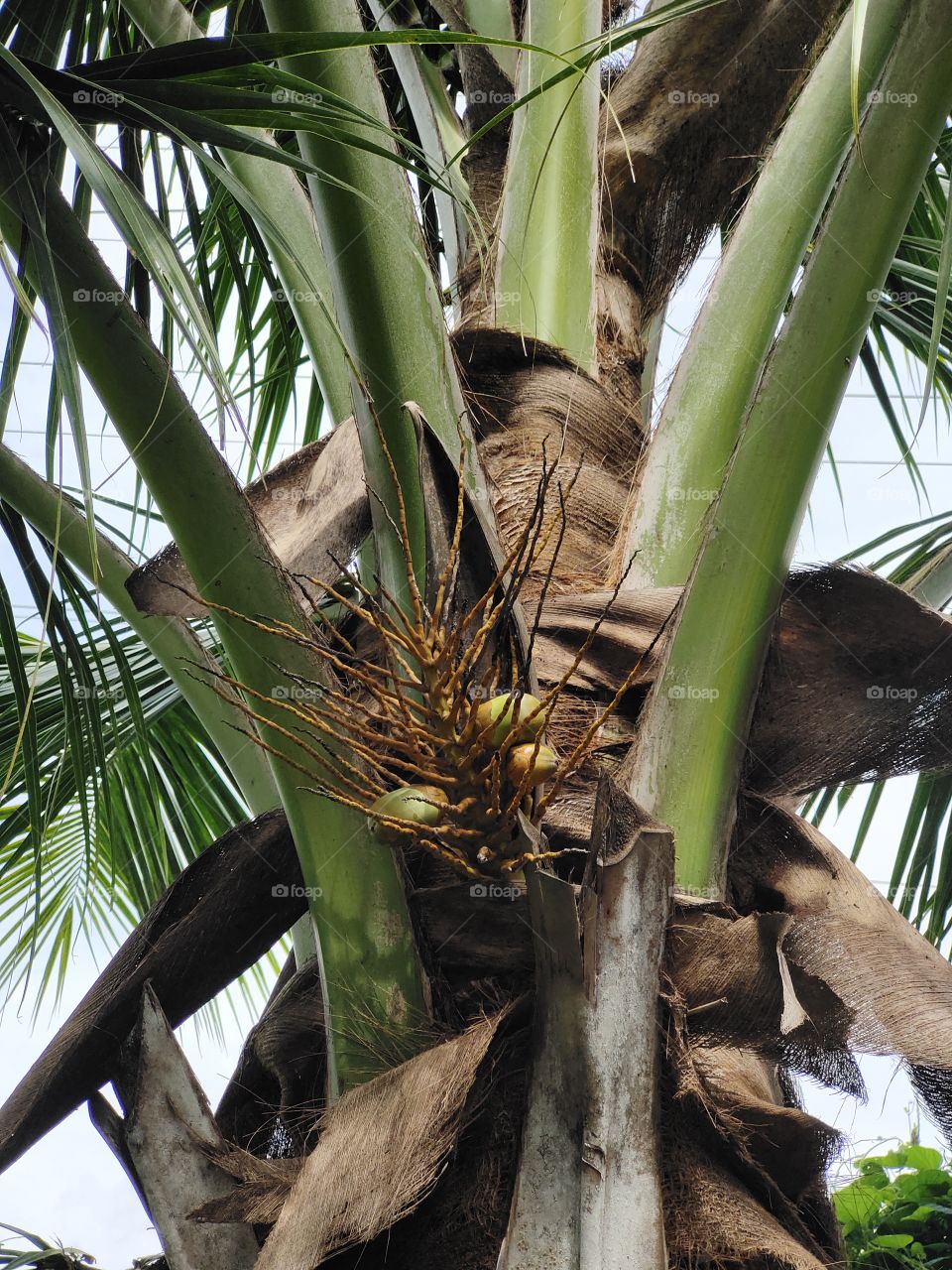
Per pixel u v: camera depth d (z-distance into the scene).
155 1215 4.48
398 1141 4.32
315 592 4.88
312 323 5.12
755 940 4.39
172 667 5.09
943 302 4.43
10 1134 4.62
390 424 4.64
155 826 6.82
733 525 4.62
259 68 4.48
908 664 4.64
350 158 4.67
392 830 4.37
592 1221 4.27
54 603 5.09
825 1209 4.52
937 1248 5.22
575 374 5.02
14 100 4.48
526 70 5.24
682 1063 4.36
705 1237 4.31
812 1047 4.39
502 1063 4.42
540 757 4.35
